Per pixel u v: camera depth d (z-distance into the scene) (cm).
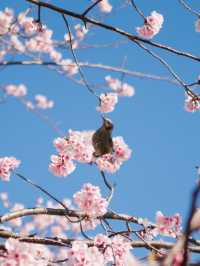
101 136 616
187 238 124
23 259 476
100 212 561
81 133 675
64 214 548
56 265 524
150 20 753
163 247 535
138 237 555
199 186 122
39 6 586
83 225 582
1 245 493
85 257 514
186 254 130
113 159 667
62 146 669
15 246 480
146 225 580
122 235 566
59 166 667
